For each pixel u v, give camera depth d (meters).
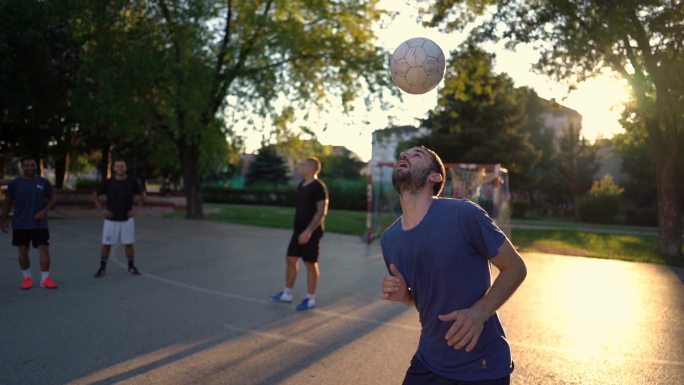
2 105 22.44
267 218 26.81
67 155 31.39
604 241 20.00
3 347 5.65
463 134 34.25
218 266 11.65
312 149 26.17
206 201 52.12
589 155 43.50
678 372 5.19
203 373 4.95
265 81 22.92
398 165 2.69
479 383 2.53
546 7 15.13
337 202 44.19
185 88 21.03
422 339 2.75
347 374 4.98
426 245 2.55
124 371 4.96
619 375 5.07
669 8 13.59
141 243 15.59
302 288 9.29
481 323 2.41
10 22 21.94
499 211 16.16
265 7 23.94
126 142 33.97
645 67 15.42
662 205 16.44
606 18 13.77
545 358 5.57
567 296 9.20
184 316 7.11
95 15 20.98
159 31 21.55
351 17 23.62
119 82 21.05
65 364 5.14
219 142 23.62
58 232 17.75
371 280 10.33
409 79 3.66
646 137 17.94
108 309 7.43
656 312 8.00
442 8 17.31
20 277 9.74
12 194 8.62
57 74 24.81
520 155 34.53
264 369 5.09
